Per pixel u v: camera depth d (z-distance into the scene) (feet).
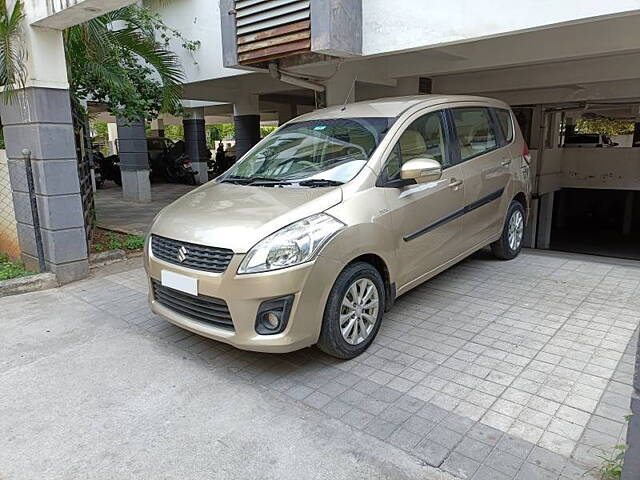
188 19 27.04
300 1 17.34
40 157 16.48
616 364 10.71
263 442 8.62
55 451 8.58
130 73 23.76
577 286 15.42
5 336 13.24
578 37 19.39
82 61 20.71
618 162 42.19
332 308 10.44
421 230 12.67
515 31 14.44
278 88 35.83
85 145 22.33
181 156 53.21
